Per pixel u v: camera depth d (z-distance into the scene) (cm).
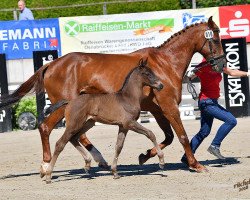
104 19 2100
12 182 1263
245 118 2053
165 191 1112
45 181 1251
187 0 2530
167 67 1291
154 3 2573
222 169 1293
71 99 1252
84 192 1136
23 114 2064
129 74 1229
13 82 2134
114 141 1761
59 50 2120
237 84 2059
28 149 1716
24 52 2125
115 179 1237
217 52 1305
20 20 2120
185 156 1318
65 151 1652
